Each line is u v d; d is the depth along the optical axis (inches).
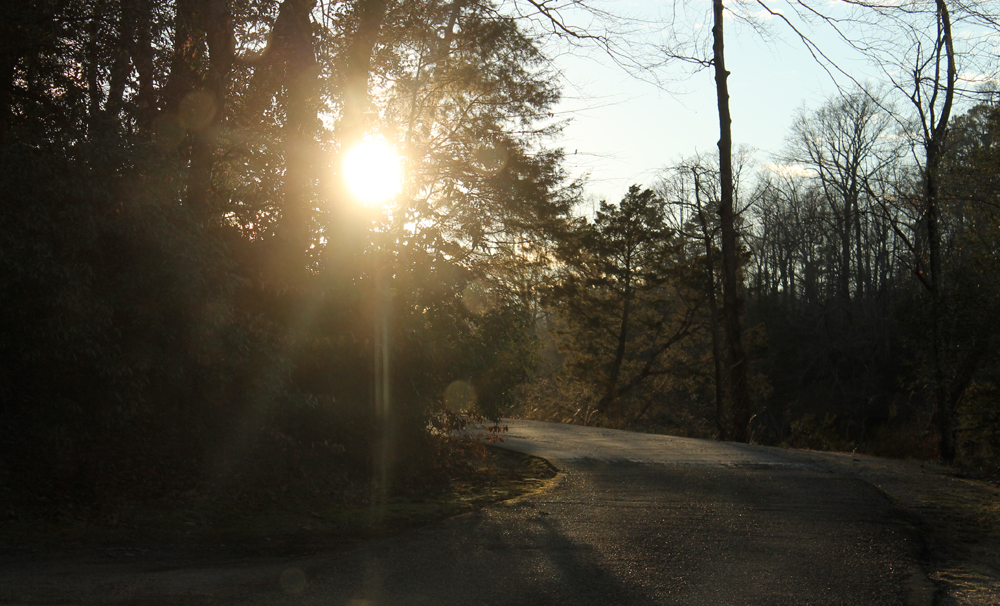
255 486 376.2
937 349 733.3
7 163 283.4
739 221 1437.0
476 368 461.7
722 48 936.3
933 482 505.7
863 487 464.4
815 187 1958.7
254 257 425.4
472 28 684.7
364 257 430.0
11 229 274.2
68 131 305.6
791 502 403.2
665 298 1717.5
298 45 451.5
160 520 318.7
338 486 406.3
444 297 461.4
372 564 262.1
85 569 242.8
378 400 436.5
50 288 275.6
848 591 236.4
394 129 611.5
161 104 420.5
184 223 321.7
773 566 265.3
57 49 364.5
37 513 307.7
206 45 435.8
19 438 354.9
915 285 1577.3
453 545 295.1
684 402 1974.7
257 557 272.7
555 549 288.0
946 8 618.5
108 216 301.1
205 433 396.5
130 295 309.1
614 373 1665.8
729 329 981.2
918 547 301.0
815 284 1994.3
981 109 741.3
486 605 214.8
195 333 326.3
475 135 804.6
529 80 826.8
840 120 1656.0
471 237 818.8
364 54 519.8
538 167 893.8
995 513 384.8
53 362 304.3
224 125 433.4
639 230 1592.0
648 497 415.2
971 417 738.2
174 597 212.7
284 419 422.9
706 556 278.5
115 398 308.3
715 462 570.6
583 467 533.0
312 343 409.1
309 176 432.5
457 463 499.2
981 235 700.0
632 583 240.2
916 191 1039.6
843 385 1694.1
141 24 378.0
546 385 1895.9
